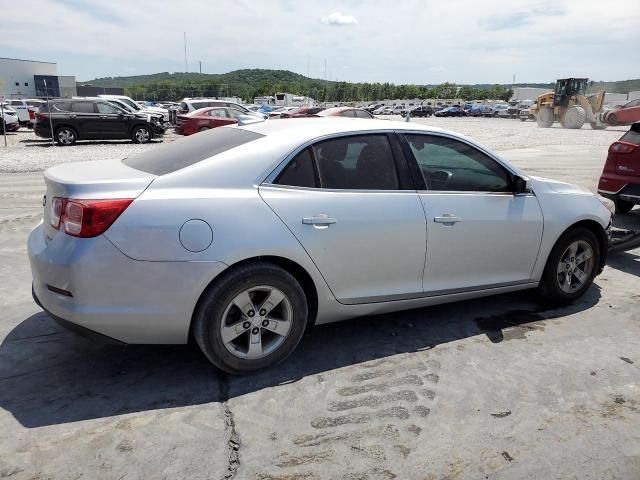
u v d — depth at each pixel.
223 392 3.00
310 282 3.22
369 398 2.97
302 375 3.21
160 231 2.75
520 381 3.18
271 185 3.08
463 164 3.77
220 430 2.66
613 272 5.32
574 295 4.36
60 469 2.35
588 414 2.86
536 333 3.86
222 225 2.86
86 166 3.30
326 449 2.53
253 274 2.96
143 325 2.83
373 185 3.39
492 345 3.66
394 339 3.73
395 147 3.53
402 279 3.50
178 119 21.61
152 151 3.62
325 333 3.81
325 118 3.80
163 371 3.22
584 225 4.40
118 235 2.71
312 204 3.13
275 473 2.36
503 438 2.64
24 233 6.32
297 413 2.81
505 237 3.83
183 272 2.80
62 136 19.52
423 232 3.47
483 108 63.94
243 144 3.19
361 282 3.35
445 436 2.64
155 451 2.49
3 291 4.45
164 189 2.86
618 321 4.10
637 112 32.56
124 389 3.01
